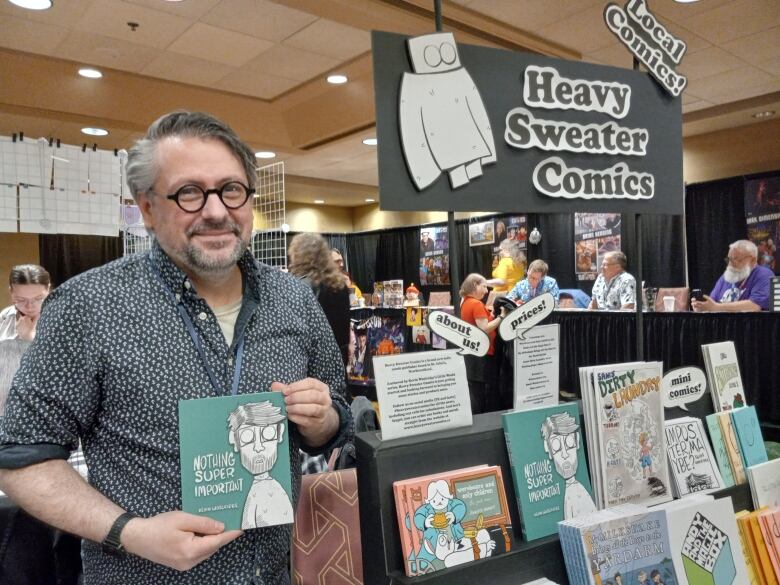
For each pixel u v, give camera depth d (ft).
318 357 3.78
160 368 2.96
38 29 11.90
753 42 12.27
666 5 10.65
